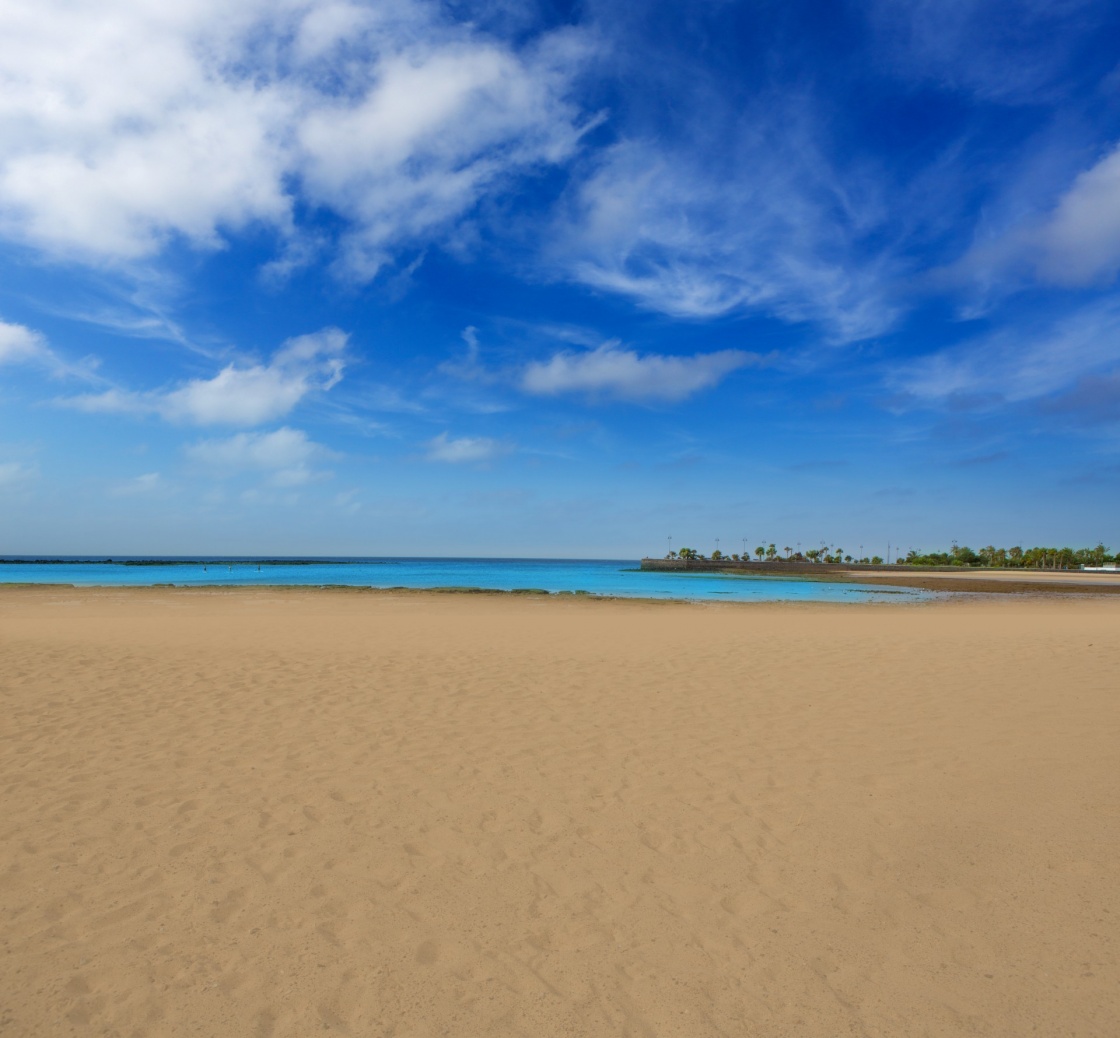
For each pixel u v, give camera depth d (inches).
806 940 121.7
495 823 172.6
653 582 2217.0
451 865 150.3
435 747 234.2
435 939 122.3
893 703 292.5
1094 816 170.7
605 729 256.4
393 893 138.2
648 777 205.2
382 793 192.4
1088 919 126.5
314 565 4473.4
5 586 1387.8
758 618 757.3
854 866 148.5
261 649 438.6
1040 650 432.8
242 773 207.9
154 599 1093.1
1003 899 134.0
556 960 116.3
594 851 157.2
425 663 390.6
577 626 609.9
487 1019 101.6
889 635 523.8
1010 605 1277.1
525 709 286.0
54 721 263.1
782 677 350.6
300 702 296.5
